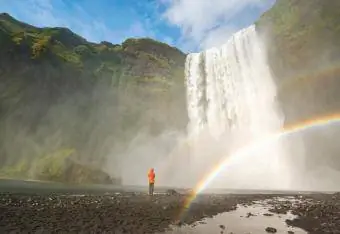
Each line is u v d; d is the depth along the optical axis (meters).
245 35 76.12
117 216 15.65
